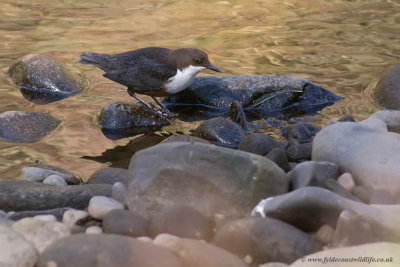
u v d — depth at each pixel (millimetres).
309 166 7387
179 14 17812
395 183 7117
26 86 13070
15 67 13539
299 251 5992
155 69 11695
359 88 12875
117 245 5715
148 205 7066
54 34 15930
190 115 12375
